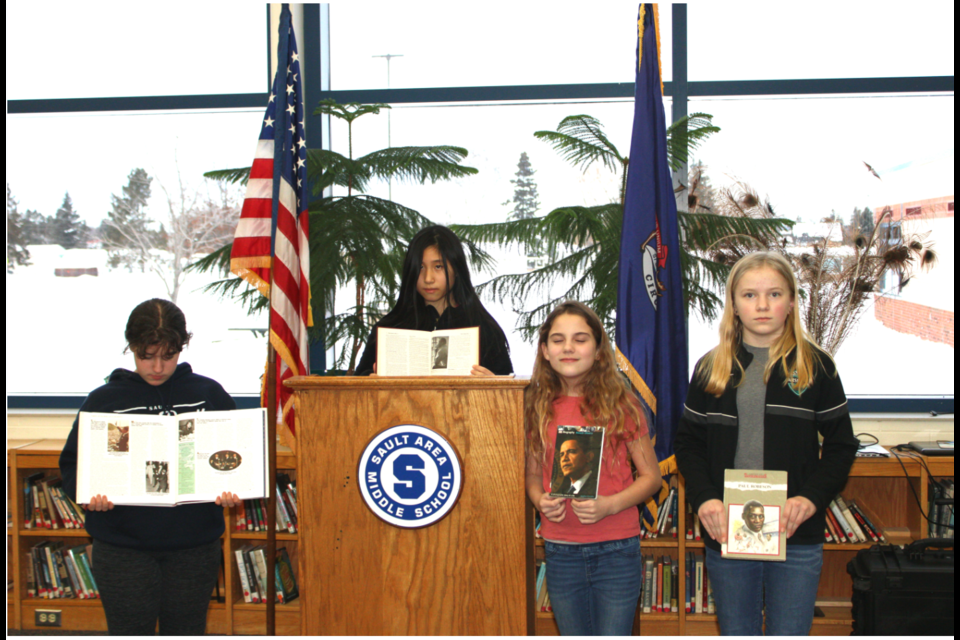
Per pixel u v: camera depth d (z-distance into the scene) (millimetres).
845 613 2799
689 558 2836
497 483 1379
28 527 2979
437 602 1388
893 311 3119
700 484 1639
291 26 2350
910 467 2604
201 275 3406
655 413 2266
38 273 3441
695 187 3184
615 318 2508
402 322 2174
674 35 3191
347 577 1395
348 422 1393
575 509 1573
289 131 2324
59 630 2957
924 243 3088
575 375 1710
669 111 3211
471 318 2164
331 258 2594
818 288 2945
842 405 1627
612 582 1695
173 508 1744
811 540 1585
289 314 2260
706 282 2732
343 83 3381
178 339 1736
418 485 1382
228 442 1647
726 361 1685
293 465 2795
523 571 1377
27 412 3320
